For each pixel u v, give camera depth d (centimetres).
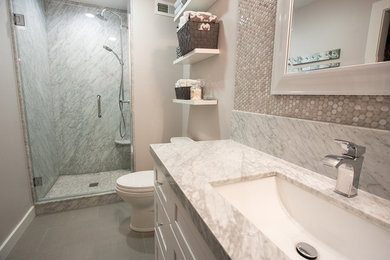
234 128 121
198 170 73
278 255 35
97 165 277
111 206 208
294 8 78
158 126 232
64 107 254
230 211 48
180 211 67
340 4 62
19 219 163
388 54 52
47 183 219
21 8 180
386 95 53
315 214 60
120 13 260
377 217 46
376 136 54
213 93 152
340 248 53
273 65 88
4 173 147
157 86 227
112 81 271
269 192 72
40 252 145
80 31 248
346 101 63
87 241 157
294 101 81
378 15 54
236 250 36
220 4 137
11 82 164
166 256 88
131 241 158
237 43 117
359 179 58
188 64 206
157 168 101
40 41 219
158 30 219
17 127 169
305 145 75
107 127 277
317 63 70
